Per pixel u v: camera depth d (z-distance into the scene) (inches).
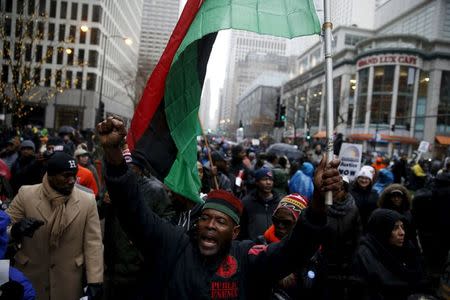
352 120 2434.8
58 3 2015.3
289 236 82.4
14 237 126.8
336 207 174.4
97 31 2082.9
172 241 87.3
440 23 2458.2
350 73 2511.1
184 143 111.8
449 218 261.1
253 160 606.2
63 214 143.3
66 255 144.9
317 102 2492.6
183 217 169.9
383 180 364.5
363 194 259.1
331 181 74.7
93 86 2110.0
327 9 88.0
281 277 84.4
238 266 85.9
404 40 2305.6
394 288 150.4
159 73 110.3
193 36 97.0
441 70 2269.9
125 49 2903.5
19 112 604.7
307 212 78.5
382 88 2299.5
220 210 86.8
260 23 98.3
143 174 179.3
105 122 79.7
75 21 2057.1
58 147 264.7
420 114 2320.4
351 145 300.7
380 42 2345.0
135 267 169.6
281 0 101.2
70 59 2050.9
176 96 110.7
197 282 82.7
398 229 152.9
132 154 108.8
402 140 2253.9
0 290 86.9
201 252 85.5
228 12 98.0
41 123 2092.8
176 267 85.0
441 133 2298.2
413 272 153.1
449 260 134.7
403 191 225.6
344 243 171.2
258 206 207.8
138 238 86.4
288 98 3262.8
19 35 657.0
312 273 145.6
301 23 98.5
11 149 337.1
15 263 143.5
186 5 109.3
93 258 147.1
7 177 212.2
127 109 3253.0
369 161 844.6
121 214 84.0
